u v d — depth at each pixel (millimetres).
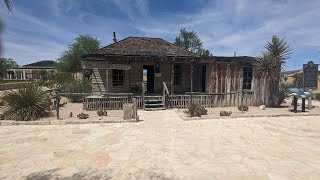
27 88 12734
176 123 11633
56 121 11344
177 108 16625
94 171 5914
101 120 11727
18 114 11805
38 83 14219
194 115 13195
